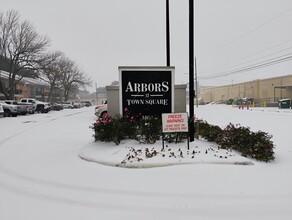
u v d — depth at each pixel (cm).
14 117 2289
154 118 691
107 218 331
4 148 807
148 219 328
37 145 845
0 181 477
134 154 586
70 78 6544
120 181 460
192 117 682
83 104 6606
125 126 675
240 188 421
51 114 2747
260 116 1944
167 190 416
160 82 745
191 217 330
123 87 738
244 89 5862
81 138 969
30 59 3853
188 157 562
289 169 516
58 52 5516
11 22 3616
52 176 498
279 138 893
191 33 713
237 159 552
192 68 704
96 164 573
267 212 342
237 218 327
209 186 430
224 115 2114
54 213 347
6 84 4497
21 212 351
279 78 4662
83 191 420
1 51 3647
